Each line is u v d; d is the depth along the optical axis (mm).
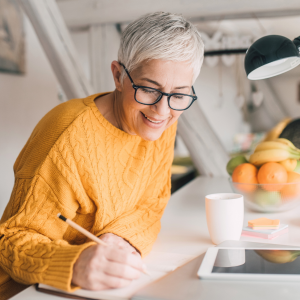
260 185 1062
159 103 803
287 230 957
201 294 564
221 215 851
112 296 607
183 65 775
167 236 969
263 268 631
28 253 721
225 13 2094
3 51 2139
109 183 917
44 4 1672
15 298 629
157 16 779
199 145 1993
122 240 812
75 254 651
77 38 3688
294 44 955
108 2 2273
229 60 2396
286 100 5496
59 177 836
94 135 908
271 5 2010
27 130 2400
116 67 876
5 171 2205
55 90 2719
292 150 1107
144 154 992
